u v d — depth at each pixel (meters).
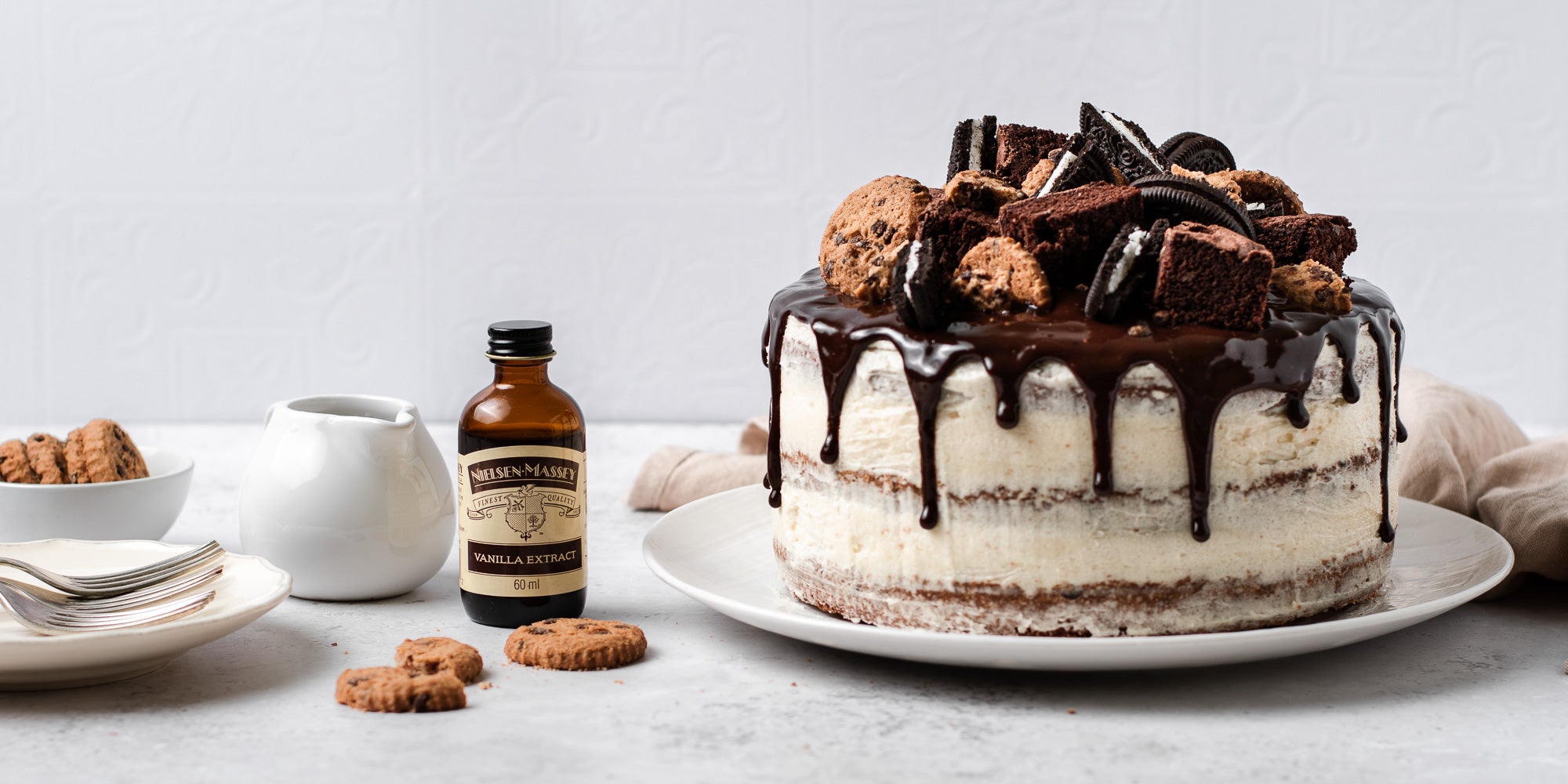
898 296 1.34
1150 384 1.28
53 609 1.36
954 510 1.33
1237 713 1.28
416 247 3.17
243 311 3.20
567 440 1.51
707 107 3.10
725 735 1.23
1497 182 3.06
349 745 1.21
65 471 1.75
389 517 1.58
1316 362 1.34
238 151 3.13
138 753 1.19
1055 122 3.06
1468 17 3.00
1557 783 1.12
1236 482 1.31
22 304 3.18
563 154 3.13
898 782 1.13
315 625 1.54
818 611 1.47
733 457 2.07
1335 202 3.08
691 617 1.58
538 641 1.42
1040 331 1.31
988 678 1.38
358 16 3.08
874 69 3.06
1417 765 1.16
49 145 3.12
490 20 3.08
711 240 3.16
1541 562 1.56
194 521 1.97
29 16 3.07
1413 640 1.49
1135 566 1.31
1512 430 2.02
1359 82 3.04
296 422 1.60
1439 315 3.12
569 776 1.14
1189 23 3.02
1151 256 1.33
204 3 3.08
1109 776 1.14
